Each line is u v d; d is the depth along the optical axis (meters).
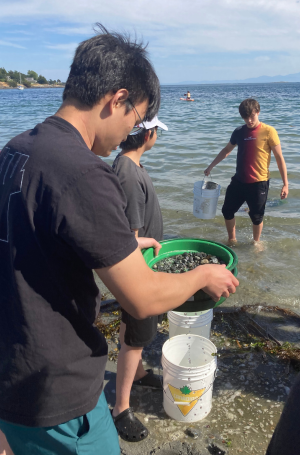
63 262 1.16
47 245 1.13
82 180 1.08
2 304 1.21
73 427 1.33
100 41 1.27
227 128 16.52
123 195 1.19
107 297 3.96
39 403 1.22
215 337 3.24
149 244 2.26
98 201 1.08
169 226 6.18
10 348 1.21
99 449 1.44
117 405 2.38
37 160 1.14
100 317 3.60
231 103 37.56
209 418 2.43
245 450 2.19
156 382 2.71
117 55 1.24
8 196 1.17
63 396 1.24
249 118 4.99
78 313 1.24
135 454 2.19
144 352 3.09
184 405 2.34
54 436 1.30
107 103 1.26
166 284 1.28
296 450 1.12
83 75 1.23
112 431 1.52
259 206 5.32
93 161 1.12
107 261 1.12
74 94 1.25
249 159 5.15
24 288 1.15
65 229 1.07
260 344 3.04
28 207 1.11
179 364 2.60
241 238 5.75
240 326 3.41
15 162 1.20
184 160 10.12
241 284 4.34
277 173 8.75
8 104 40.28
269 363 2.90
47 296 1.16
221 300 1.91
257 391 2.64
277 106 30.83
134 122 1.39
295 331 3.35
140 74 1.29
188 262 2.42
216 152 11.02
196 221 6.38
